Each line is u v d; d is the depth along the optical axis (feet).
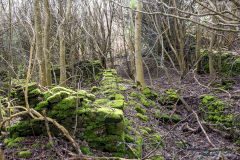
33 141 12.38
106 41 40.88
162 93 29.01
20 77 28.91
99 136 12.86
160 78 45.01
